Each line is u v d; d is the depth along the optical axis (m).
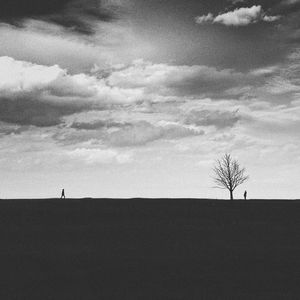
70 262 26.61
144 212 52.03
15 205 54.75
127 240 35.50
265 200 65.12
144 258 27.89
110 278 23.06
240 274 24.02
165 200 63.16
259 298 19.53
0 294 19.83
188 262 26.80
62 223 44.25
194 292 20.47
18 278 22.86
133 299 19.25
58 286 21.44
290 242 34.78
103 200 61.47
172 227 42.56
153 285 21.73
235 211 53.66
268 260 27.48
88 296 19.64
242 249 31.38
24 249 30.83
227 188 87.69
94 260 27.19
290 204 59.56
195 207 56.25
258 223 45.75
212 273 24.20
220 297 19.67
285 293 20.47
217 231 40.56
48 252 29.67
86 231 39.72
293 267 25.72
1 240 34.84
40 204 56.03
